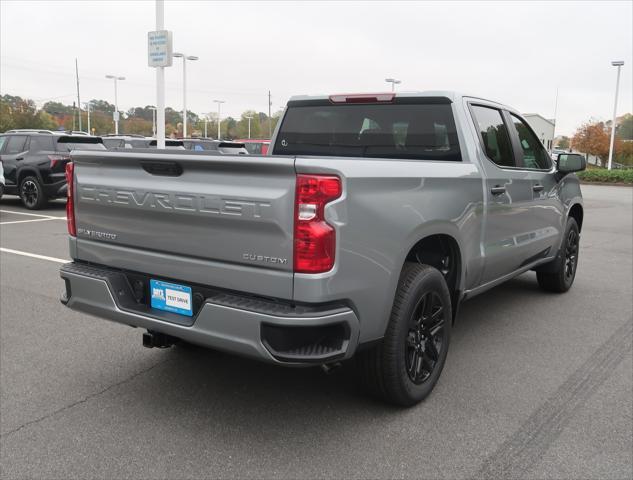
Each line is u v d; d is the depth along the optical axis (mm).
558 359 4402
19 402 3588
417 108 4312
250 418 3408
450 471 2879
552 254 5887
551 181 5500
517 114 5160
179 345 4422
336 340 2891
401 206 3152
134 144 15219
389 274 3084
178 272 3104
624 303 6062
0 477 2801
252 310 2760
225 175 2875
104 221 3430
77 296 3502
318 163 2674
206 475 2834
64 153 13594
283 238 2727
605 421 3402
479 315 5555
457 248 3832
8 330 4918
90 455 3000
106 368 4133
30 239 9484
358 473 2857
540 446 3115
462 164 3898
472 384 3916
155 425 3316
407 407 3539
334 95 4668
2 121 60000
